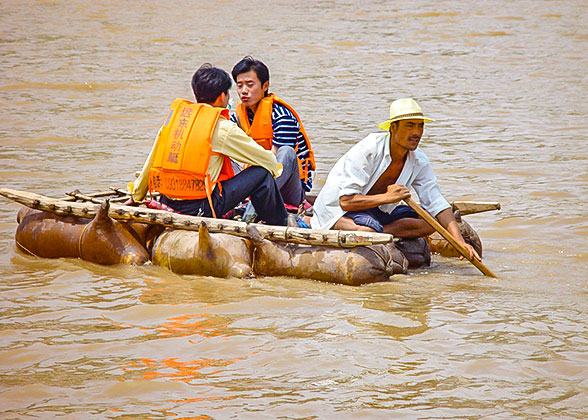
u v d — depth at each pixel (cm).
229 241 1521
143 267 1557
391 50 5212
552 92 3903
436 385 1071
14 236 1767
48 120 3178
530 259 1652
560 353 1169
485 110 3494
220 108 1575
